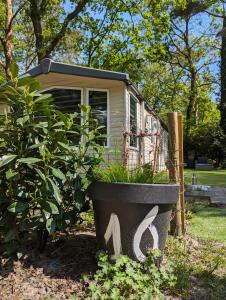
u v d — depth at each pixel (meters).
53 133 2.83
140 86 28.28
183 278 2.69
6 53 13.45
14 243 2.88
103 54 18.41
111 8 16.91
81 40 18.08
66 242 3.31
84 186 2.98
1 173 2.80
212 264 3.15
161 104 29.00
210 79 28.11
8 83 2.90
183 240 3.81
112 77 7.71
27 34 19.86
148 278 2.48
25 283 2.59
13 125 2.80
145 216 2.68
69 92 8.59
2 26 15.91
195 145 22.58
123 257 2.60
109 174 2.95
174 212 3.98
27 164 2.76
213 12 23.42
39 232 2.97
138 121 9.98
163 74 28.72
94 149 3.19
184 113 30.12
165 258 3.20
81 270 2.77
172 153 4.06
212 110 33.88
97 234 2.91
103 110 8.49
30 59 20.48
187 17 23.42
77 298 2.35
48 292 2.48
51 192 2.70
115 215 2.72
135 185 2.65
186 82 28.77
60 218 2.88
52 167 2.70
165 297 2.47
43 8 15.84
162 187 2.70
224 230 4.52
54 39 15.77
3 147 2.84
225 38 23.31
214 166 21.98
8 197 2.83
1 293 2.47
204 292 2.58
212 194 7.60
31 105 2.78
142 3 16.34
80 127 3.04
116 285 2.41
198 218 5.32
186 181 11.40
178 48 25.81
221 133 22.39
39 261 2.91
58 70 7.47
